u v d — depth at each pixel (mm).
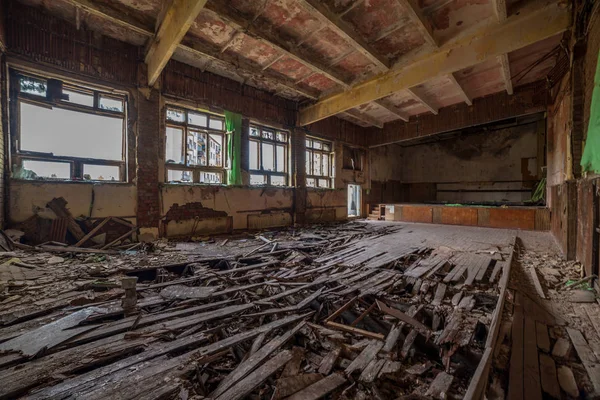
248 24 4891
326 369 1959
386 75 6688
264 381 1781
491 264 4566
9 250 4012
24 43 4516
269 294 3340
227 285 3516
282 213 9117
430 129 10289
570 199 4512
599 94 3039
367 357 2111
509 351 2164
